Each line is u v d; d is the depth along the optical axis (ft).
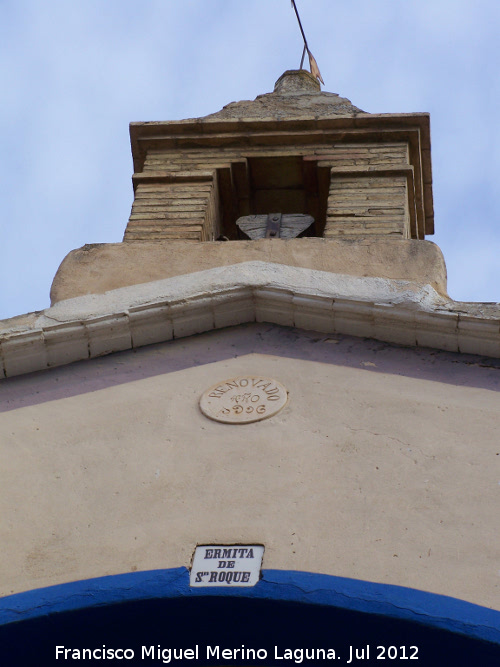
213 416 19.75
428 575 16.01
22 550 17.35
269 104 32.35
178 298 22.75
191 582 16.21
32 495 18.48
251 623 16.03
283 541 16.83
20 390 21.48
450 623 15.24
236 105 32.35
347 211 27.96
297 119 30.48
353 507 17.37
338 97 32.76
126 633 16.30
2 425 20.35
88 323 22.26
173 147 30.81
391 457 18.34
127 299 23.07
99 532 17.49
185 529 17.28
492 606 15.43
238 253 24.30
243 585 16.06
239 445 18.98
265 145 30.58
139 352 22.38
